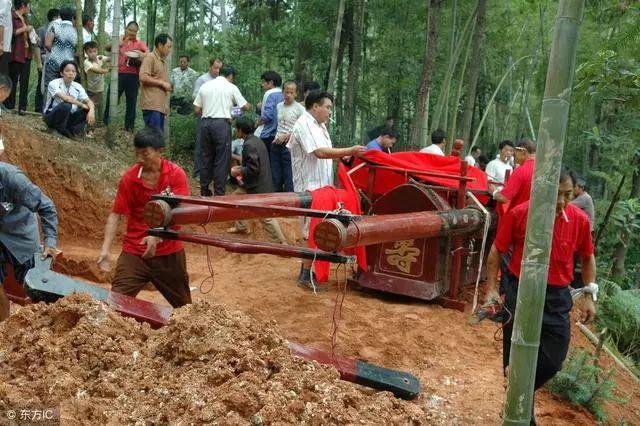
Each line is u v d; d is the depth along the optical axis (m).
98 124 12.33
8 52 10.06
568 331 4.66
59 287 4.25
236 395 3.03
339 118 16.59
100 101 12.25
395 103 16.75
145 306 4.28
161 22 20.95
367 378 4.20
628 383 7.04
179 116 13.00
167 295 5.27
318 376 3.44
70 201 9.77
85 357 3.39
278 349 3.52
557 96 3.56
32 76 16.78
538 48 19.00
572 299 4.91
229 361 3.36
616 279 10.47
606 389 5.70
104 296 4.30
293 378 3.29
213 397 3.09
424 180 7.64
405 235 5.43
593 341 7.84
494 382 5.38
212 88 10.02
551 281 4.60
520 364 3.79
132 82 12.27
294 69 16.06
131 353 3.47
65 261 8.09
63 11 10.98
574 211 4.62
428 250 7.05
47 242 4.75
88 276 8.11
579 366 5.76
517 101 22.83
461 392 5.12
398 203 7.12
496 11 16.77
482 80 19.12
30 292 4.16
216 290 7.04
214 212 4.71
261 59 15.47
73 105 10.57
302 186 7.16
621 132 10.77
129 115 12.41
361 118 18.58
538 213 3.67
